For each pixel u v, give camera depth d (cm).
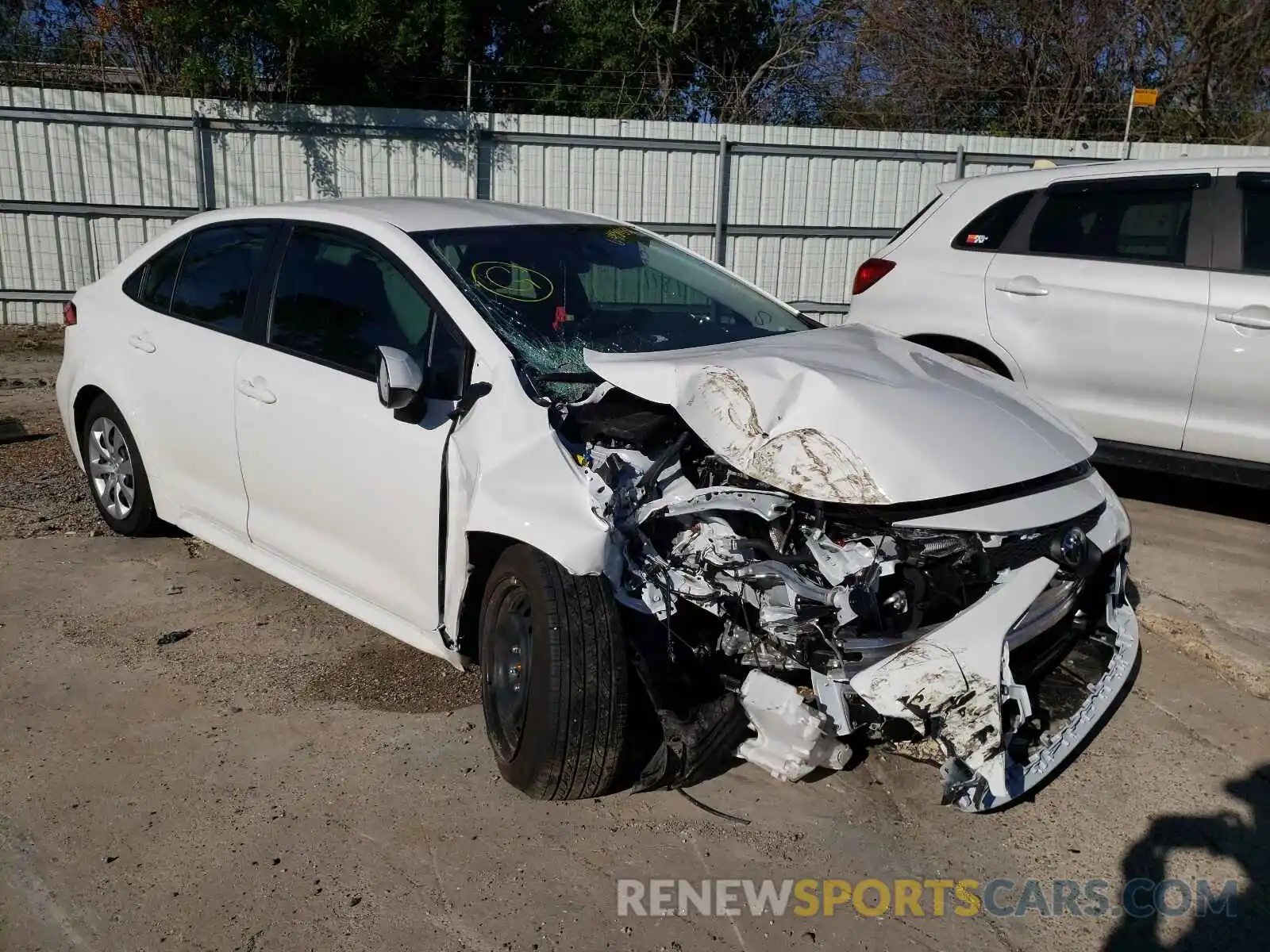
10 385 924
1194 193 561
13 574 493
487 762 349
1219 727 382
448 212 429
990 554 307
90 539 541
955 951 273
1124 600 376
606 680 300
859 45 1923
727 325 420
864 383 334
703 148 1250
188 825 314
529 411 329
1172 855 313
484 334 355
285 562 423
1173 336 552
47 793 328
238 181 1227
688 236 1280
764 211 1282
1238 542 570
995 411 343
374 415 367
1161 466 570
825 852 310
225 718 373
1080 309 575
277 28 1295
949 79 1862
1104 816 331
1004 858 311
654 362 344
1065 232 593
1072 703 348
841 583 293
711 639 318
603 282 414
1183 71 1812
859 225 1302
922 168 1296
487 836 311
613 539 300
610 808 327
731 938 275
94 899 283
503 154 1245
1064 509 321
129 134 1198
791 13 1877
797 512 308
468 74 1434
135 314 500
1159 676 419
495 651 332
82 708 378
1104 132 1828
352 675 405
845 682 291
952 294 617
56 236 1209
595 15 1680
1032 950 275
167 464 481
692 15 1725
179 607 462
